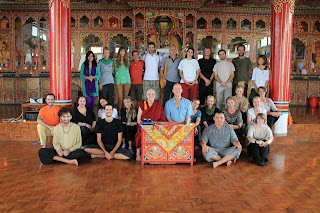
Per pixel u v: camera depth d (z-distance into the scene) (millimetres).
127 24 14898
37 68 14891
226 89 9172
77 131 6715
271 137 6742
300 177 5879
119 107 9312
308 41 15438
